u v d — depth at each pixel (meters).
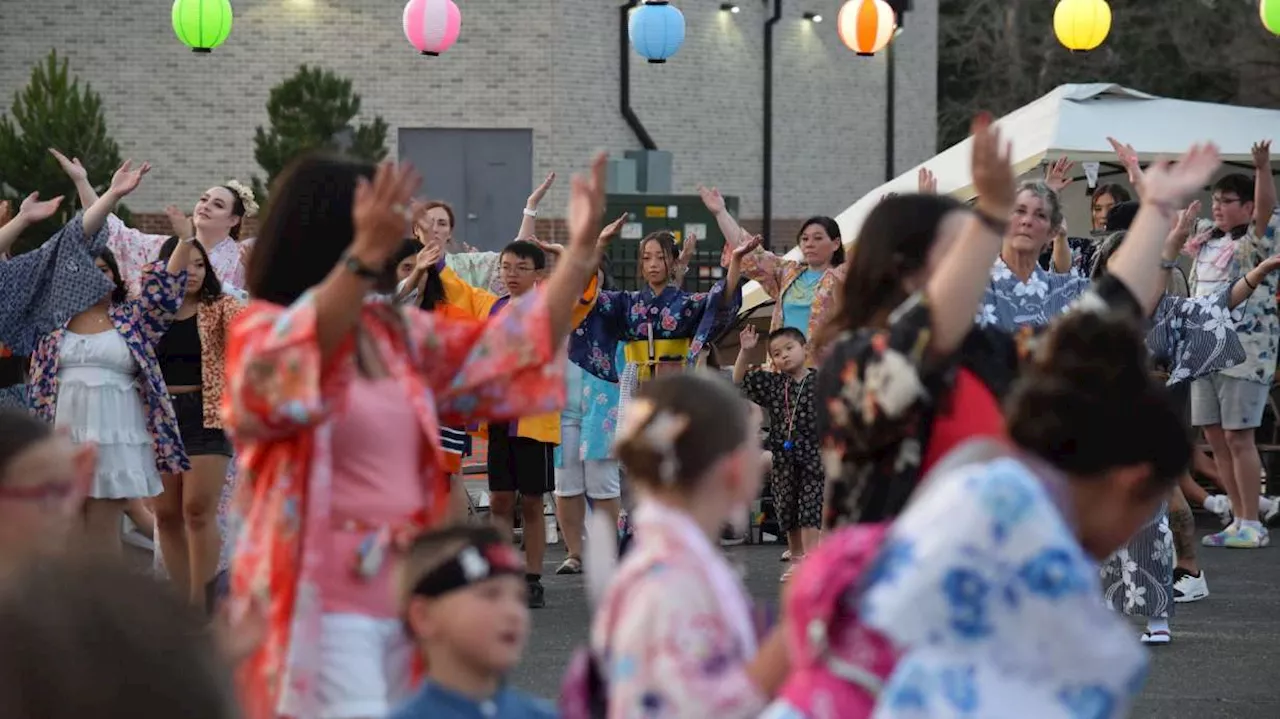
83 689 1.66
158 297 11.91
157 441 11.98
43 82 30.69
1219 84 49.00
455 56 37.97
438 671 4.90
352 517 5.55
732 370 16.89
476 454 20.62
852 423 4.72
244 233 20.17
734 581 4.56
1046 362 4.05
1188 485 16.92
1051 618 3.53
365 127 32.56
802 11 41.97
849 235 22.47
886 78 43.56
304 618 5.37
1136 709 9.80
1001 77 49.81
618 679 4.37
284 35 37.78
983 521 3.54
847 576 3.92
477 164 38.16
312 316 5.25
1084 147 19.48
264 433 5.37
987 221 4.66
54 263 12.10
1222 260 16.16
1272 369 16.47
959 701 3.55
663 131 39.53
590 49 38.44
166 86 37.75
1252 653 11.41
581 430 14.94
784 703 4.04
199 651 1.72
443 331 5.92
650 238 14.62
